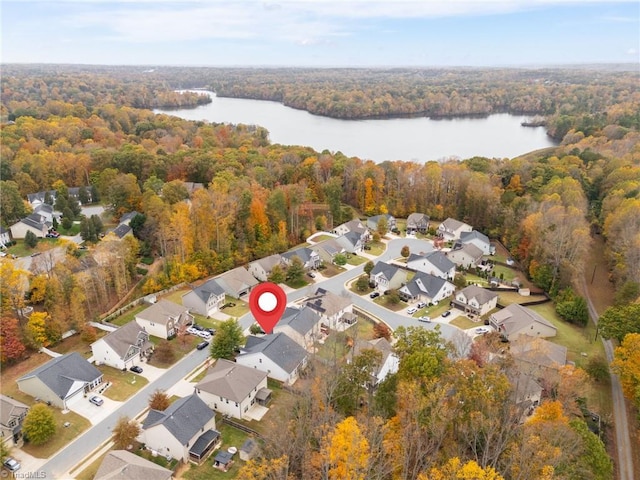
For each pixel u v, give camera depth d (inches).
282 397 2256.4
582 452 1592.0
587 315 3011.8
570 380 2073.1
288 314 2871.6
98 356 2487.7
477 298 3129.9
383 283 3459.6
